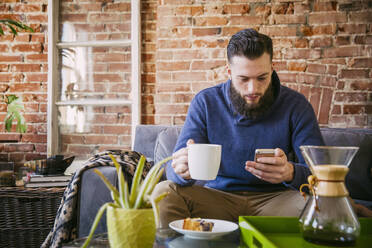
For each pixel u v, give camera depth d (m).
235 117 1.70
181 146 1.69
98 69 2.94
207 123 1.73
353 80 2.61
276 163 1.29
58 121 2.93
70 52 2.94
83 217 1.53
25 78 2.92
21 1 2.93
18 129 2.70
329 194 0.89
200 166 1.16
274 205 1.54
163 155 2.23
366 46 2.61
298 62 2.65
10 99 2.72
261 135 1.67
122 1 2.92
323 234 0.88
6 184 1.87
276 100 1.68
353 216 0.89
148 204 0.88
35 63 2.92
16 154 2.91
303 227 0.93
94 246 0.95
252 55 1.50
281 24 2.67
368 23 2.61
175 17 2.72
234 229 1.06
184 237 1.05
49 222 1.82
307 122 1.68
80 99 2.94
